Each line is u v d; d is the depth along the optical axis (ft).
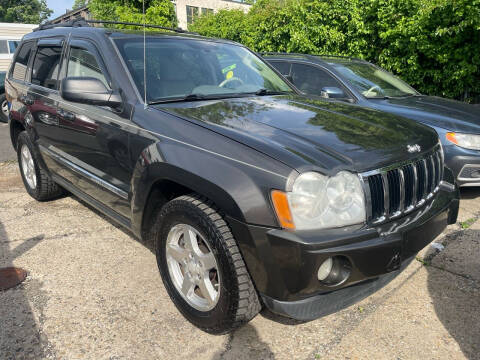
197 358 7.07
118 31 10.54
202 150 7.06
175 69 9.81
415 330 7.73
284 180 6.11
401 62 25.55
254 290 6.84
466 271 9.73
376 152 6.87
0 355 7.09
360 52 27.07
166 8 31.99
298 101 9.75
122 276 9.62
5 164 19.89
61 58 11.62
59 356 7.08
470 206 13.91
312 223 6.15
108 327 7.84
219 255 6.77
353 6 26.43
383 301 8.64
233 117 8.00
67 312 8.27
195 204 7.12
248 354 7.18
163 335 7.64
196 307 7.66
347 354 7.13
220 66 10.75
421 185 7.58
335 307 7.05
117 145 8.84
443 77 24.32
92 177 10.09
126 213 9.32
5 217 13.10
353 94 16.55
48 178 13.60
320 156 6.44
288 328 7.86
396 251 6.58
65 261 10.30
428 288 9.07
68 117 10.56
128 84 8.98
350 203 6.34
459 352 7.14
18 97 13.75
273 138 6.95
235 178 6.47
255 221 6.26
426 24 23.18
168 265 8.11
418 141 7.79
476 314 8.14
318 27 27.76
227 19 44.32
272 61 19.72
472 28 22.17
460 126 13.61
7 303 8.55
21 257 10.50
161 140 7.75
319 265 6.05
